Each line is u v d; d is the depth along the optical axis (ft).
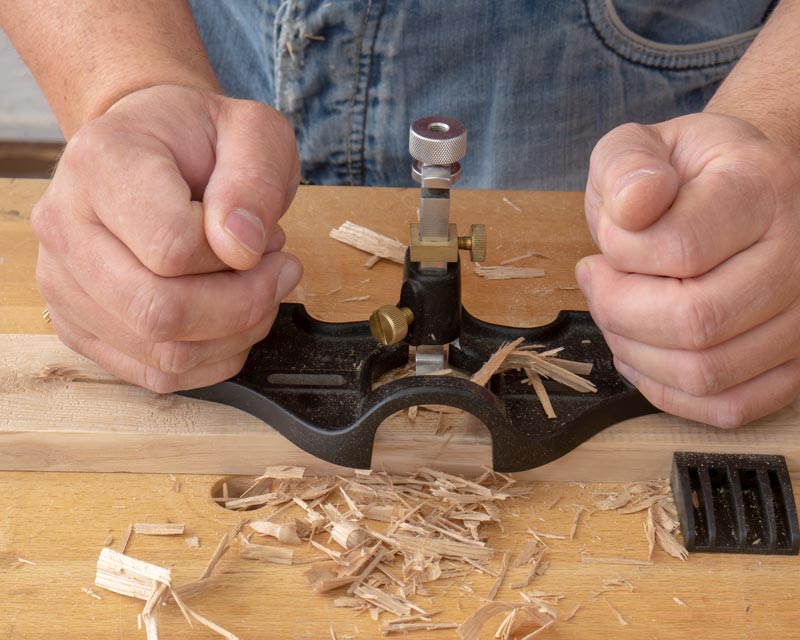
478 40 4.25
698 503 2.87
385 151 4.56
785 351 2.76
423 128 2.72
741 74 3.46
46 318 3.47
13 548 2.69
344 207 4.08
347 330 3.20
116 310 2.64
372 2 4.09
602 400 2.94
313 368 3.08
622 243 2.64
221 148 2.79
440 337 2.97
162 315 2.58
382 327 2.87
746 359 2.72
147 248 2.52
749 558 2.74
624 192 2.53
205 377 2.91
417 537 2.77
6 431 2.90
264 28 4.39
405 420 2.99
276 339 3.17
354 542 2.73
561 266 3.76
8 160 8.71
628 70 4.44
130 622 2.50
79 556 2.68
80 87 3.33
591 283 2.84
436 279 2.88
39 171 8.69
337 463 2.87
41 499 2.87
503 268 3.74
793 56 3.39
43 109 8.55
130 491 2.93
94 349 2.98
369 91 4.38
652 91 4.53
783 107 3.22
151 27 3.45
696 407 2.85
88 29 3.39
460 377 2.92
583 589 2.63
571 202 4.12
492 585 2.65
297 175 3.00
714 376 2.71
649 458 2.95
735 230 2.60
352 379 3.04
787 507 2.78
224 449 2.96
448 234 2.85
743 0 4.39
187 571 2.66
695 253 2.57
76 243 2.66
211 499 2.91
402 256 3.78
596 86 4.45
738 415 2.83
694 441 2.92
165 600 2.56
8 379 3.11
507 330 3.24
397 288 3.66
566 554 2.74
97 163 2.60
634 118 4.62
